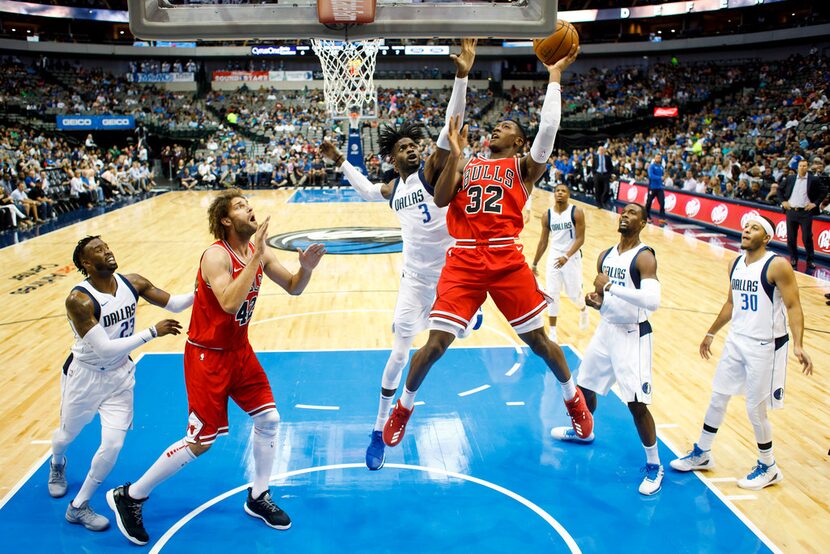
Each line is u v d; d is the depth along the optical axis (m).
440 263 4.61
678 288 9.80
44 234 14.50
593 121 30.89
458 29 2.60
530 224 16.23
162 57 36.69
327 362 6.76
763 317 4.27
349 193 23.27
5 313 8.59
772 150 20.20
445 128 3.85
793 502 4.25
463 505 4.21
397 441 4.16
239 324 3.76
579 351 7.10
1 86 29.47
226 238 3.77
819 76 26.64
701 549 3.74
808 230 10.83
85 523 3.95
